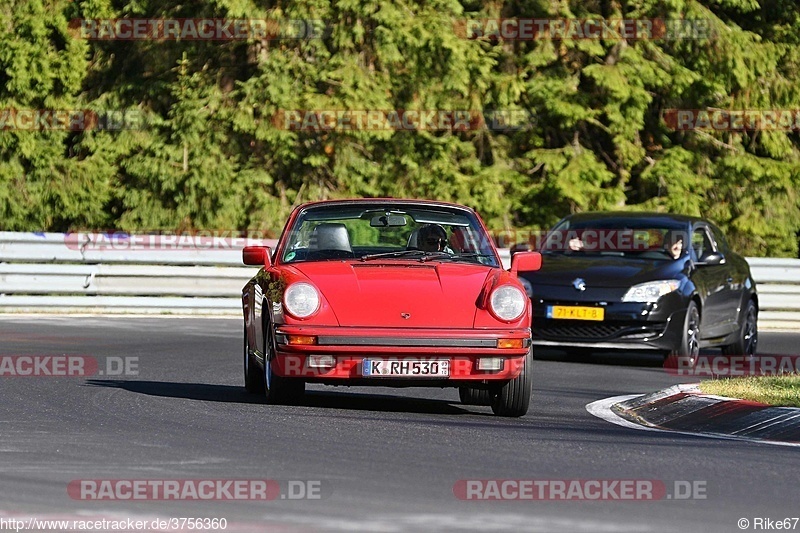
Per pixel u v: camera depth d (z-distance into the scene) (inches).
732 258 2356.1
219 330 2409.0
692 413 1350.9
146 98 3882.9
